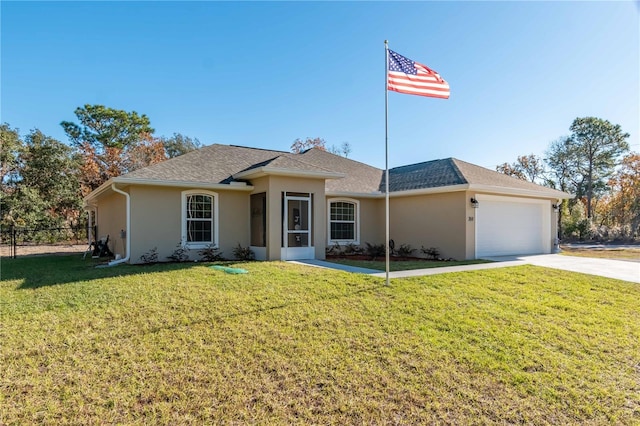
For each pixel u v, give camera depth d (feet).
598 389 13.56
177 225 43.19
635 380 14.26
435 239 50.34
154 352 16.15
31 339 17.51
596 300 24.63
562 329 19.11
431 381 13.97
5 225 81.46
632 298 25.18
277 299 23.47
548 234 58.49
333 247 53.21
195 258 43.86
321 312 21.13
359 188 56.54
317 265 37.88
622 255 54.60
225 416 11.79
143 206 41.34
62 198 91.61
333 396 12.96
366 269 35.12
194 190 44.16
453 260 47.42
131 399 12.67
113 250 51.96
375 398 12.87
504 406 12.44
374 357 15.81
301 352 16.20
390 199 56.85
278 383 13.78
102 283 28.53
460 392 13.25
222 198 45.85
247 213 47.39
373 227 57.98
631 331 19.03
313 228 45.93
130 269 35.58
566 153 152.97
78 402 12.49
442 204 49.60
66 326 19.15
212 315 20.58
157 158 118.01
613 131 144.77
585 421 11.70
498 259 46.73
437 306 22.35
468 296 24.73
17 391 13.16
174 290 25.73
